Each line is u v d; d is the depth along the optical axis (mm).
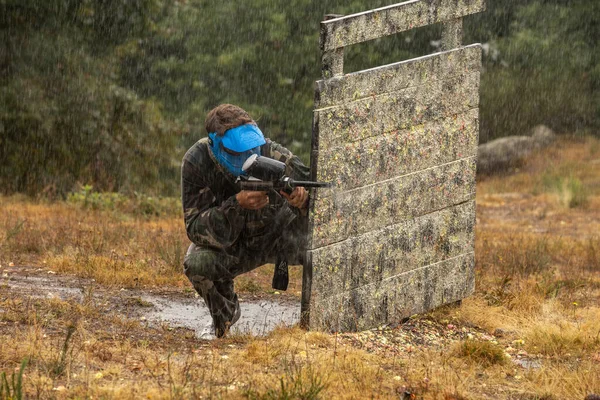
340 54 10961
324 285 11328
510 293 14844
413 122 12188
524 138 59281
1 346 9836
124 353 10078
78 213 27922
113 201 31812
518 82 62281
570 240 26109
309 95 51438
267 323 13453
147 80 50062
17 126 40000
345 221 11438
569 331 12305
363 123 11391
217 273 11344
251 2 51812
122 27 45469
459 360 10641
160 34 49781
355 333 11742
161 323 12719
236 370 9570
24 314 11805
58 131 40969
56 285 14805
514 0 62500
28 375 8953
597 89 62469
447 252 13180
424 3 11906
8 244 18250
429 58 12258
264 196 10594
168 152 44312
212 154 10836
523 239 24969
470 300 14086
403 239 12375
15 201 34094
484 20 62219
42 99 40875
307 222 11117
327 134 10891
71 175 40688
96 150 41531
